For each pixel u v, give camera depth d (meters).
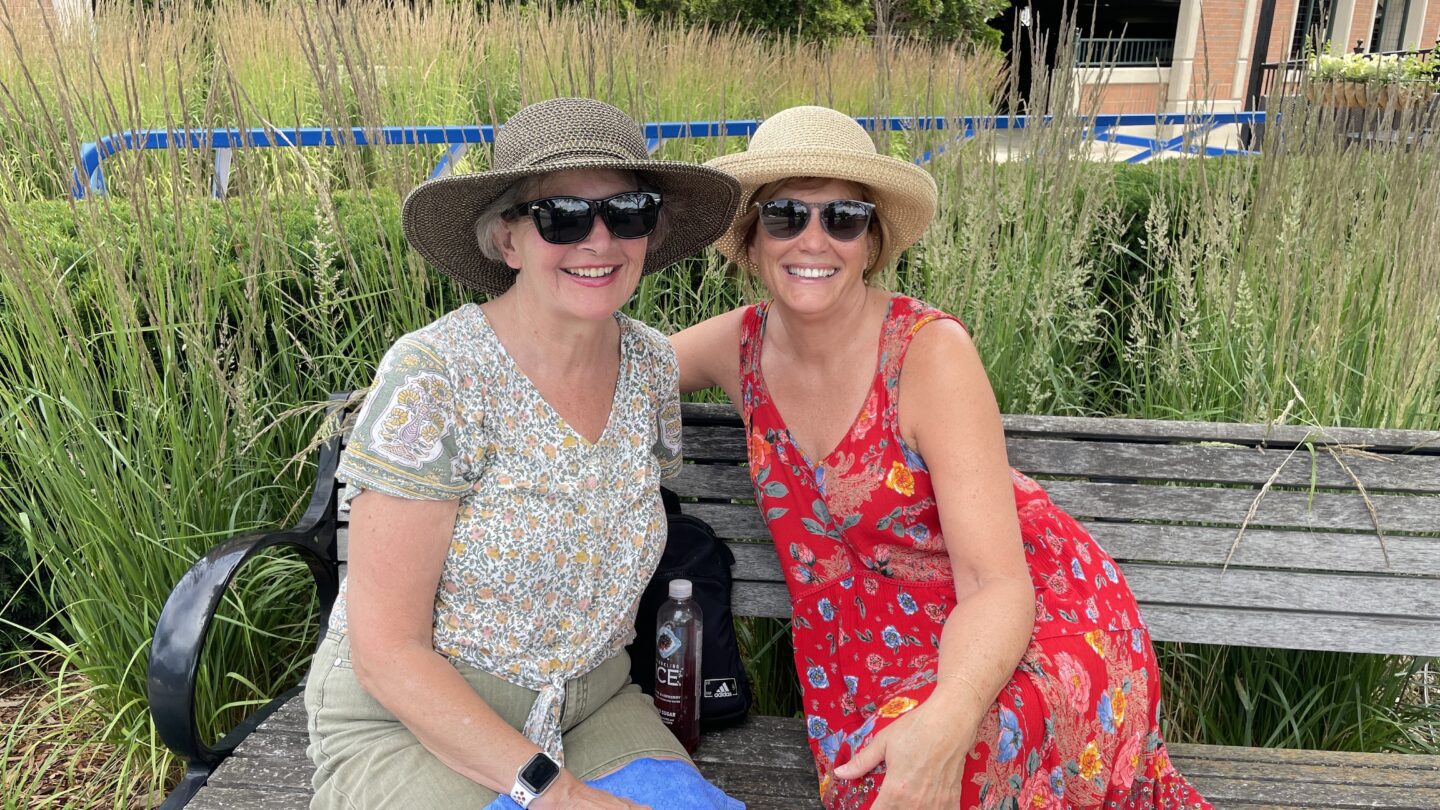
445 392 1.49
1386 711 2.45
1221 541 2.15
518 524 1.54
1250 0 12.79
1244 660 2.42
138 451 2.39
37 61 4.03
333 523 2.17
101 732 2.61
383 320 2.80
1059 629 1.70
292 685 2.63
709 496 2.23
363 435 1.47
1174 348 2.80
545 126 1.51
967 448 1.69
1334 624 2.15
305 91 4.96
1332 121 3.20
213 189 2.73
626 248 1.53
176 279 2.55
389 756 1.55
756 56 5.32
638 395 1.71
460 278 1.77
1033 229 3.10
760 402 1.90
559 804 1.45
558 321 1.56
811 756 1.97
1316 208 3.04
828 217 1.70
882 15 3.49
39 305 2.33
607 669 1.73
